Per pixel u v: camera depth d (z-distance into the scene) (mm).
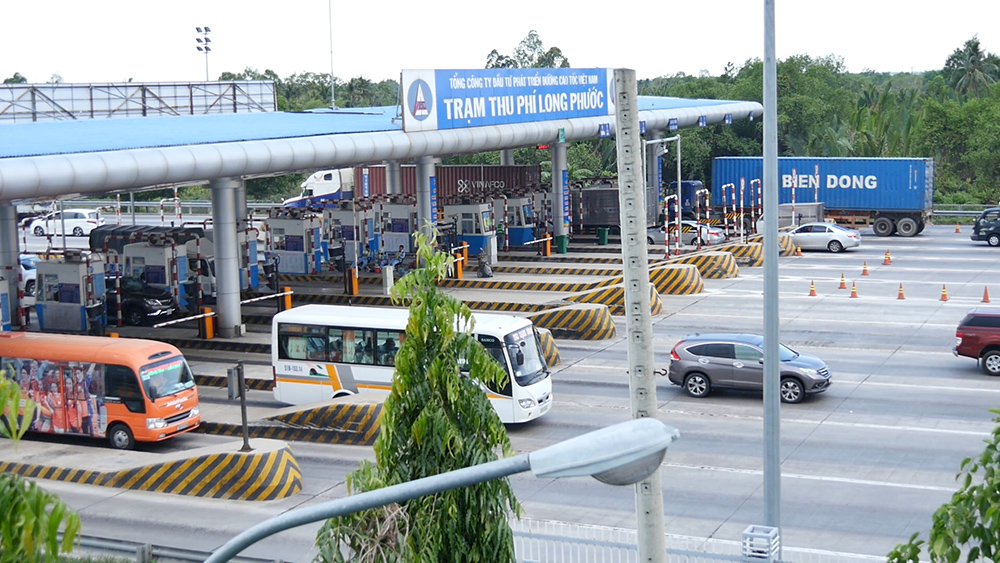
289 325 28500
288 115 49375
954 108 78375
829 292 43312
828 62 94375
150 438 25125
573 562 16203
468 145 42219
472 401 9703
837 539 18781
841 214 61938
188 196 92250
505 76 44125
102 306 38375
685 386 28844
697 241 55188
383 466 9594
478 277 47844
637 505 10867
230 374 22219
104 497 22094
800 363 27812
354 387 27781
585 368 32281
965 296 41750
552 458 6773
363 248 51219
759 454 23734
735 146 74875
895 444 24203
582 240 59500
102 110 48594
